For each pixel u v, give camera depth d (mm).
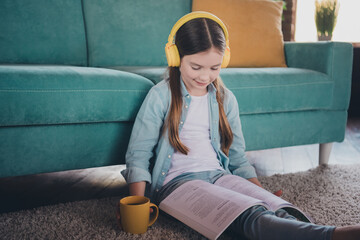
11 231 1017
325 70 1685
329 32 2768
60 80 1147
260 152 2078
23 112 1103
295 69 1672
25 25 1745
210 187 987
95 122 1240
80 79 1177
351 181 1507
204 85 1035
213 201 923
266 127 1572
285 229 818
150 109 1124
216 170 1124
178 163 1109
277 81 1530
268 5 2043
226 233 1022
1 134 1115
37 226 1046
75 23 1870
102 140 1254
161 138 1127
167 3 2037
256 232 860
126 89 1234
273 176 1563
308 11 3490
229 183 1067
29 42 1752
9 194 1385
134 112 1255
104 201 1253
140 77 1314
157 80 1342
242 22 1955
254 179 1230
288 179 1523
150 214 1084
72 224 1061
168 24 2037
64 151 1203
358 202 1279
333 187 1434
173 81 1132
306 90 1595
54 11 1813
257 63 1936
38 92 1111
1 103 1073
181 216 923
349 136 2475
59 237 982
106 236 984
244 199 903
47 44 1794
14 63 1724
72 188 1462
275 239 826
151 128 1119
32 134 1152
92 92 1182
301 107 1605
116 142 1277
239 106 1460
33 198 1346
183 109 1128
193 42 969
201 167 1103
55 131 1181
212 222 864
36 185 1494
